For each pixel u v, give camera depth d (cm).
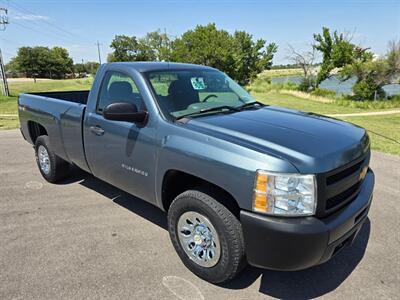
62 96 596
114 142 351
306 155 239
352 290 278
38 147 519
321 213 239
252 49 4691
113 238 357
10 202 448
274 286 284
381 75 2767
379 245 343
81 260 317
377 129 1049
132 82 342
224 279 275
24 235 362
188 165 275
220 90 387
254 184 236
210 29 4334
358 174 280
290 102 2283
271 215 234
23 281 286
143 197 342
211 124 291
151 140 307
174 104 323
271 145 250
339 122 340
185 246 298
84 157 410
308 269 306
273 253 239
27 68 9681
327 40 3381
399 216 405
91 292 273
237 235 258
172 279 291
